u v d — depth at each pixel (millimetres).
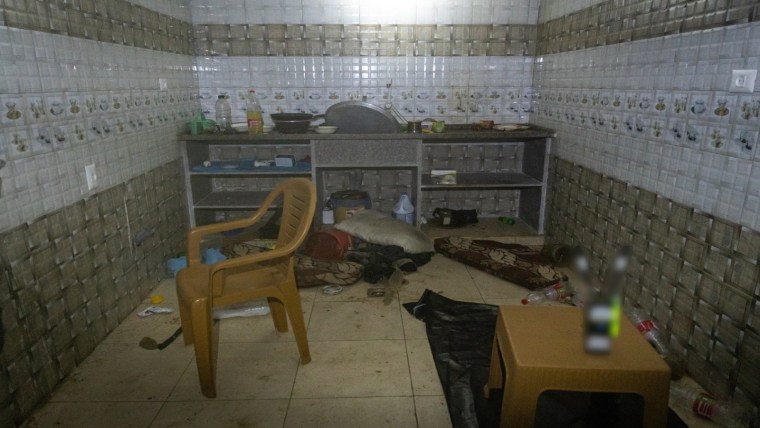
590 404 1622
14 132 1580
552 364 1259
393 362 1918
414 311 2293
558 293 2412
